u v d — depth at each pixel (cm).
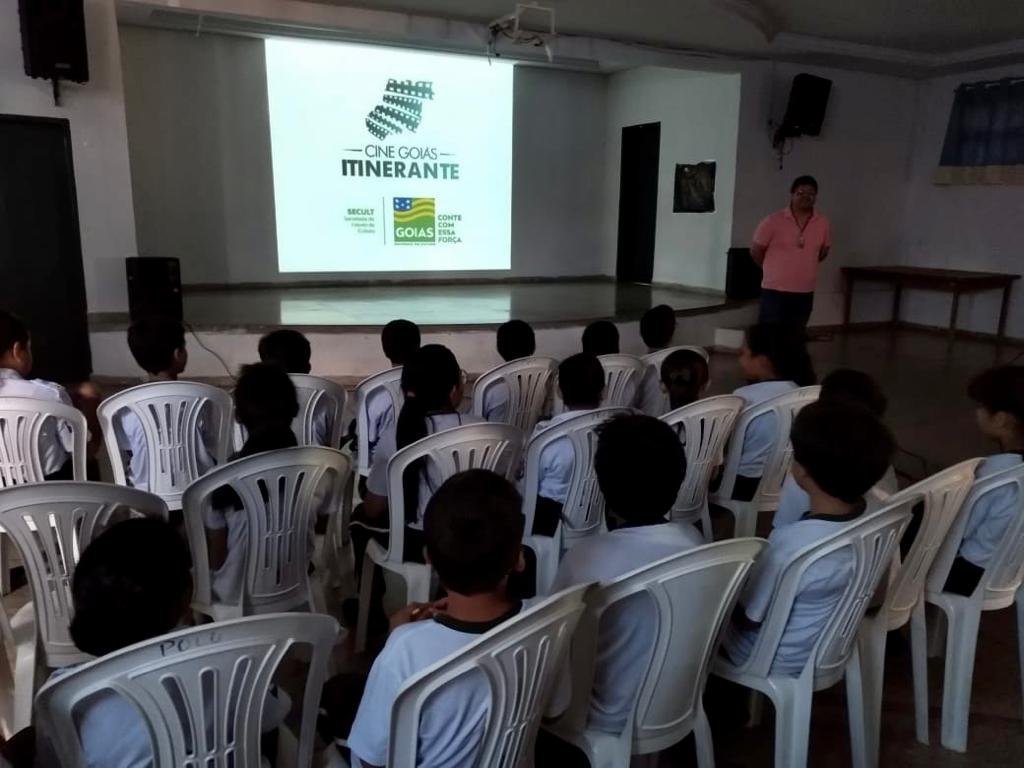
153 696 101
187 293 761
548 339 602
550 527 231
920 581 183
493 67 860
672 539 141
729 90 767
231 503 178
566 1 571
